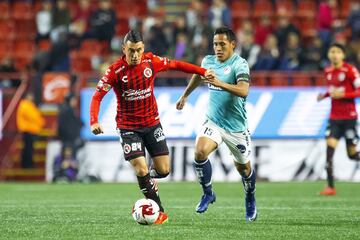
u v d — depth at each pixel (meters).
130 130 32.94
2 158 75.50
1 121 75.56
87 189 61.22
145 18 93.94
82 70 88.50
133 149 32.75
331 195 53.31
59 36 81.50
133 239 27.91
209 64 34.28
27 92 77.81
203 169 34.16
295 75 76.00
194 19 88.69
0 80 79.38
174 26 83.50
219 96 33.75
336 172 69.50
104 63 81.75
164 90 71.25
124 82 32.50
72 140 71.31
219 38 33.31
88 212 39.94
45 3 90.19
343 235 29.31
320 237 28.69
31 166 74.44
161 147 33.34
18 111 73.56
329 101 70.81
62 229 31.17
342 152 69.69
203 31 77.94
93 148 71.44
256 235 29.22
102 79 32.66
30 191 59.00
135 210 32.66
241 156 34.22
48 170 73.00
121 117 33.12
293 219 35.84
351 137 53.38
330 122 53.78
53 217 36.88
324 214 38.62
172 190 58.94
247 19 96.25
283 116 70.69
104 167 71.19
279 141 70.31
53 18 87.81
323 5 85.44
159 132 33.34
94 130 32.44
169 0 99.94
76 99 76.81
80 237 28.55
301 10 96.62
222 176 69.50
